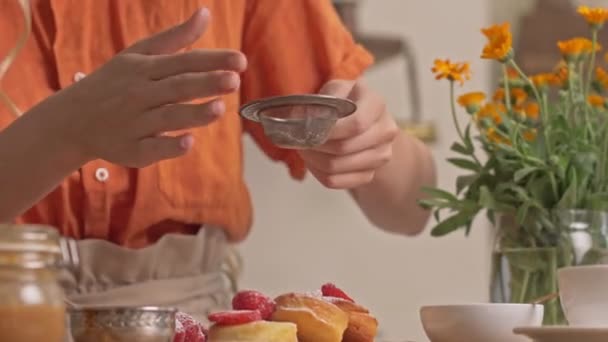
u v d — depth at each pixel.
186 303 1.19
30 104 1.17
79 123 0.99
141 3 1.22
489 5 2.35
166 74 0.94
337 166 1.16
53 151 1.00
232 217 1.25
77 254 1.16
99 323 0.81
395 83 2.32
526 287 1.09
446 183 2.31
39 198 1.04
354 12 2.28
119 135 0.96
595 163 1.13
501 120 1.19
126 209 1.18
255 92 1.35
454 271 2.36
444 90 2.34
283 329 0.90
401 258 2.33
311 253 2.29
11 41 1.18
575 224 1.09
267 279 2.26
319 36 1.34
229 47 1.28
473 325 0.97
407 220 1.43
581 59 1.18
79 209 1.17
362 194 1.42
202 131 1.21
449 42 2.35
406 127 2.30
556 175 1.12
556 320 1.08
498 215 1.12
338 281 2.29
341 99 0.97
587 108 1.16
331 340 0.93
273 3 1.34
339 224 2.30
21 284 0.75
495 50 1.14
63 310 0.77
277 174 2.28
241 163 1.28
